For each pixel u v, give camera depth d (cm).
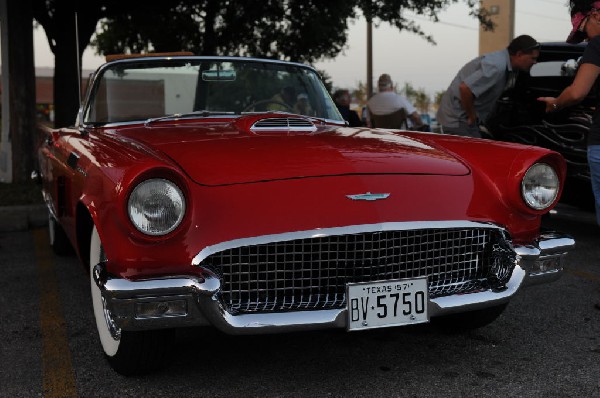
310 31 1427
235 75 382
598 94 357
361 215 237
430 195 253
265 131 307
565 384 257
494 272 267
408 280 245
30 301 385
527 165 266
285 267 238
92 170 254
